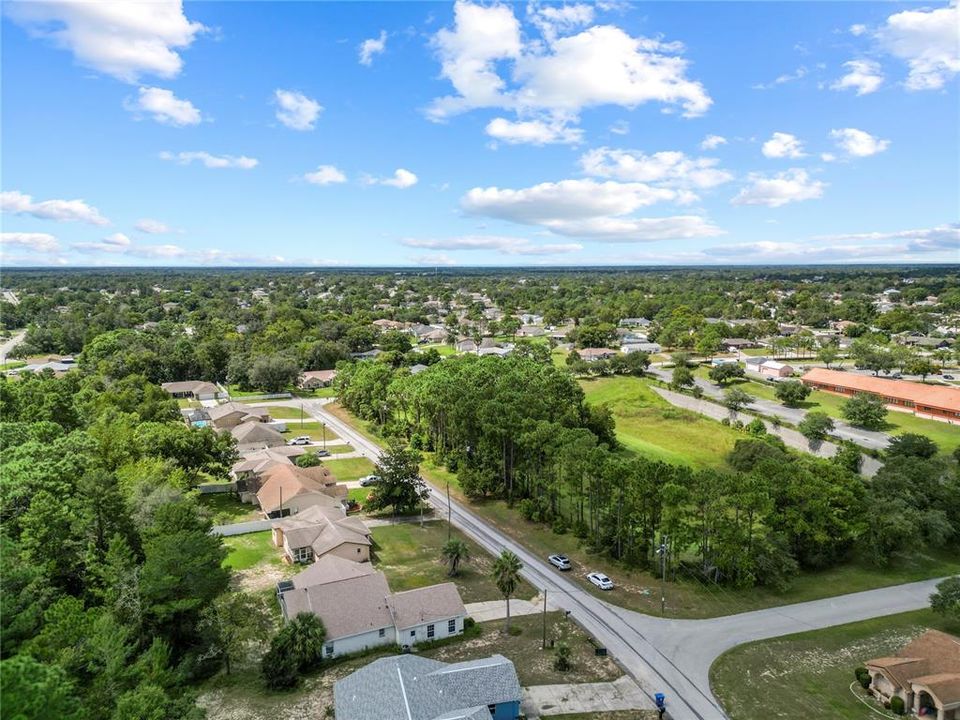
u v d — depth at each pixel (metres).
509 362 136.50
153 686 36.47
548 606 60.84
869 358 173.88
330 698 46.81
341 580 57.03
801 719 45.19
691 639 55.09
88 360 172.12
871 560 71.12
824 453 110.19
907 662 47.66
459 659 51.62
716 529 64.38
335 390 157.38
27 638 40.62
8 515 55.16
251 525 79.44
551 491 82.31
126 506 59.16
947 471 82.38
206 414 131.75
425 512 85.88
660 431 127.94
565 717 44.62
